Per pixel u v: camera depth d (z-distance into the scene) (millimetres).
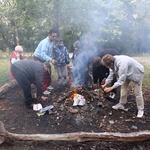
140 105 4055
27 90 4316
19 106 4660
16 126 3852
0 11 14227
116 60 3734
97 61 4586
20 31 15125
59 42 5578
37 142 3355
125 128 3725
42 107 4445
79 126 3789
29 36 14531
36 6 7508
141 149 3189
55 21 7852
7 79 6750
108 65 3785
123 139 3133
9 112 4398
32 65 4223
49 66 4453
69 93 4676
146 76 7039
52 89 5441
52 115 4145
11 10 11109
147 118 4090
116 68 3770
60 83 5742
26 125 3871
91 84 5375
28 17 8234
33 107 4434
